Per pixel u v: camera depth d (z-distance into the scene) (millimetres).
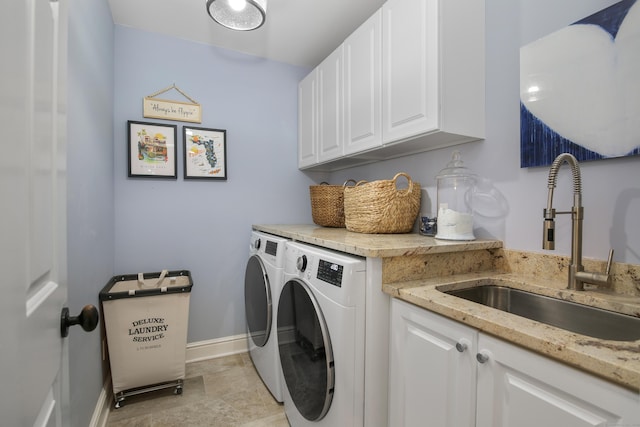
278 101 2578
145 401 1750
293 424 1466
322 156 2230
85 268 1354
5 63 429
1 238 414
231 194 2404
